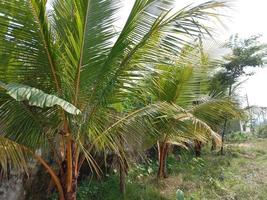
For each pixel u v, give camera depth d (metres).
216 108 8.09
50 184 6.96
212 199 8.31
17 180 6.09
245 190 8.83
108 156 8.40
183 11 4.38
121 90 4.89
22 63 4.38
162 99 7.71
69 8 4.50
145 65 4.73
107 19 4.32
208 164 11.52
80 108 4.66
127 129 5.44
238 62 12.65
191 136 8.31
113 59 4.49
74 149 5.00
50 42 4.32
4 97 4.30
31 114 4.52
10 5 3.98
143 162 10.39
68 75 4.52
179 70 7.20
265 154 13.69
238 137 17.27
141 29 4.52
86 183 8.30
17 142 4.62
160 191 8.80
